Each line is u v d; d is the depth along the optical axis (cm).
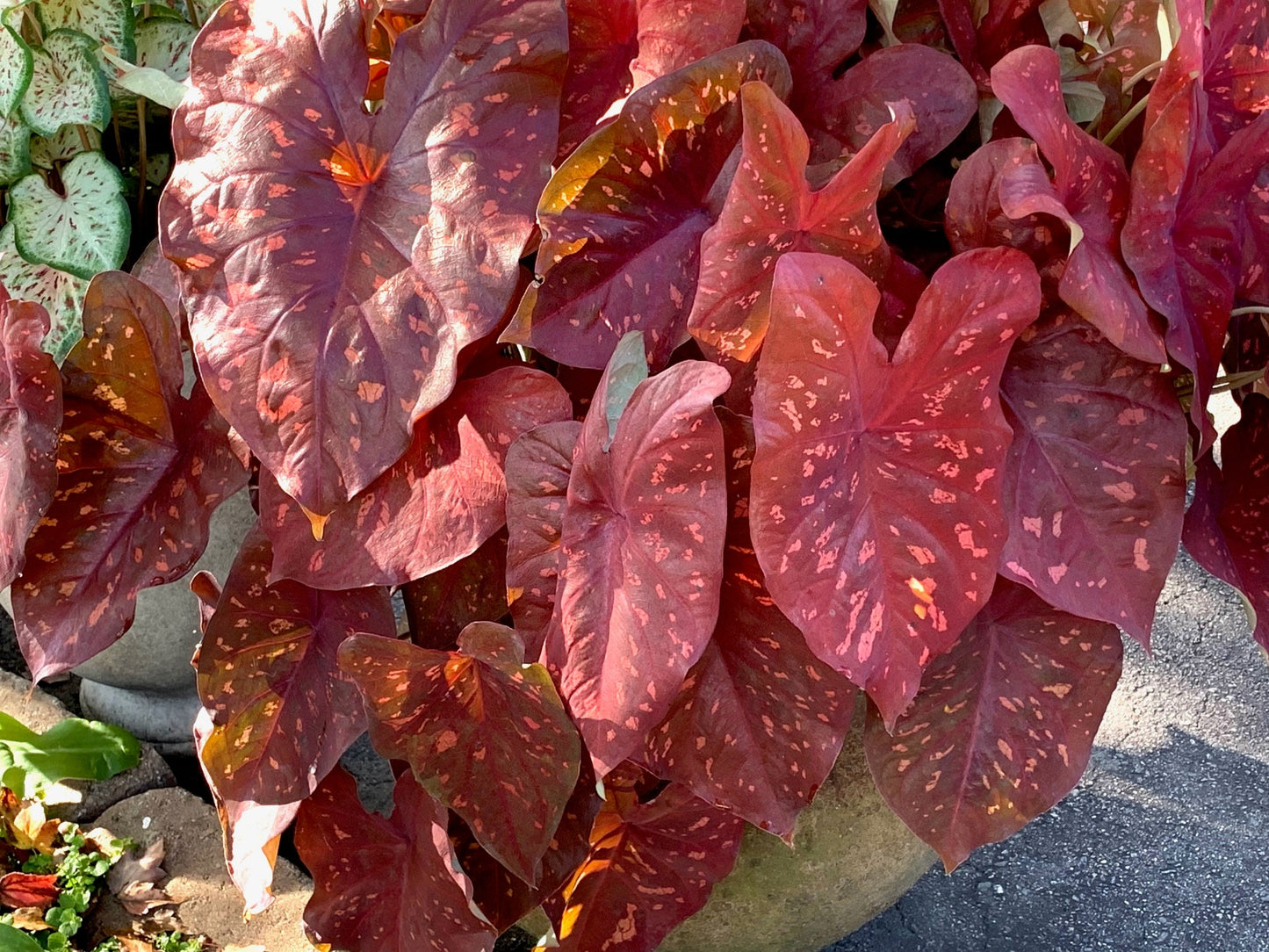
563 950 85
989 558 66
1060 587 69
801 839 90
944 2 77
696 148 69
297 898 122
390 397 67
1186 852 144
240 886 81
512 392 71
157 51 130
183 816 131
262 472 73
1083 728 76
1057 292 70
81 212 120
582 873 83
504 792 72
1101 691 76
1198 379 67
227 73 70
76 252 118
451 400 72
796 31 76
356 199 70
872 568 66
